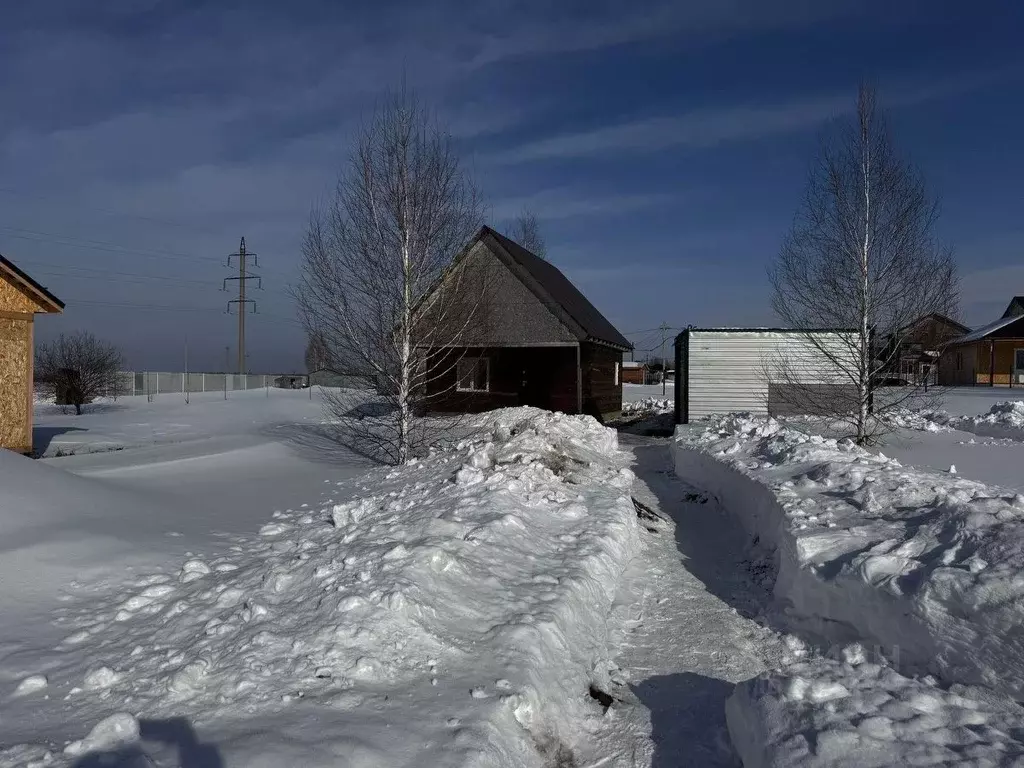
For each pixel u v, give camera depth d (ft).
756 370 65.41
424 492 30.19
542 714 13.97
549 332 70.08
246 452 47.75
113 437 63.52
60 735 12.03
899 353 50.70
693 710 15.71
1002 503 18.93
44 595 19.33
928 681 13.46
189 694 13.29
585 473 38.81
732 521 32.14
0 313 47.42
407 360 44.93
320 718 12.18
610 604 21.43
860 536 20.27
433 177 45.57
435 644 15.15
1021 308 145.69
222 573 20.62
